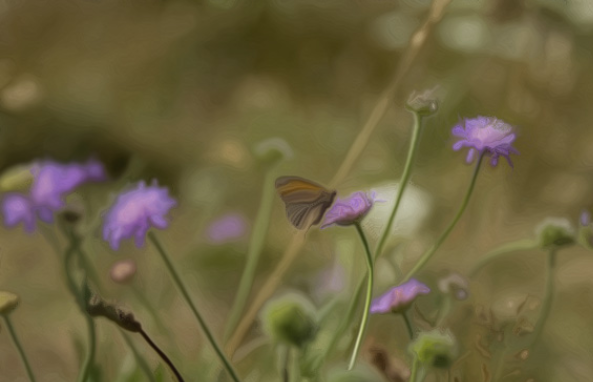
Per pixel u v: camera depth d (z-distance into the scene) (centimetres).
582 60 158
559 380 107
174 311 113
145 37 203
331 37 198
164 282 113
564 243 96
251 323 102
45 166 94
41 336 116
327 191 91
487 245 123
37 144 174
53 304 120
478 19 169
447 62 169
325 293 108
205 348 102
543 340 110
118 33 204
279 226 133
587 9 163
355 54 196
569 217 134
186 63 200
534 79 156
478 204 129
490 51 164
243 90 195
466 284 98
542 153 148
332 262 112
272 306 90
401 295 93
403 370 96
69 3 205
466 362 98
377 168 153
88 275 98
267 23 204
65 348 114
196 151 173
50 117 179
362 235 91
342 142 167
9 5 201
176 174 169
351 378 91
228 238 121
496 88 160
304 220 91
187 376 99
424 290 93
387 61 192
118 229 90
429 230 123
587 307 115
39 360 114
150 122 185
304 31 199
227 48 202
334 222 91
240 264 125
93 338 92
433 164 151
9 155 173
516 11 163
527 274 120
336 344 97
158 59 200
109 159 173
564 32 162
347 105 188
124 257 112
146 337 90
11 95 172
